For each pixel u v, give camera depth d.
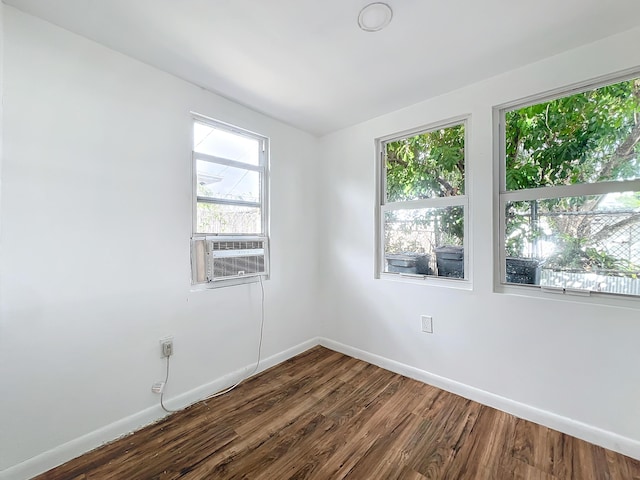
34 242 1.38
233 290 2.24
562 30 1.46
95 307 1.56
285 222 2.67
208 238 2.09
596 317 1.56
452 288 2.09
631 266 1.52
